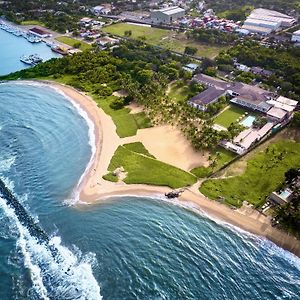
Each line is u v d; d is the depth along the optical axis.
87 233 127.44
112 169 158.62
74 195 145.38
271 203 141.50
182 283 111.81
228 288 111.44
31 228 128.38
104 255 119.12
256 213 137.62
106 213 136.88
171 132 183.12
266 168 158.88
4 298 104.25
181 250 123.00
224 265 118.62
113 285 109.50
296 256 122.62
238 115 196.00
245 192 146.50
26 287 107.31
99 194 145.88
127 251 121.12
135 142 175.88
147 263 117.38
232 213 137.62
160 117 193.75
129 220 134.12
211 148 169.12
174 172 156.50
